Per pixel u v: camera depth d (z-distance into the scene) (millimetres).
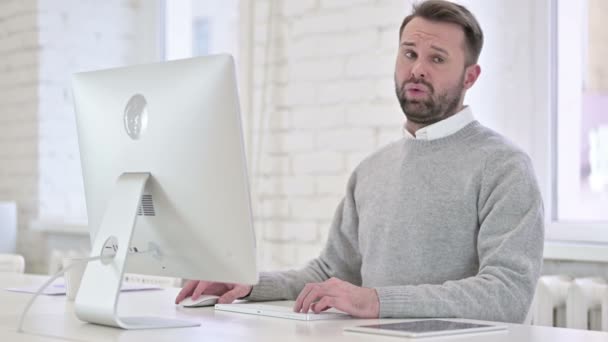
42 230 4566
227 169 1719
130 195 1814
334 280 1928
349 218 2551
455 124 2334
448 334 1633
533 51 3197
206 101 1729
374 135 3482
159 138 1807
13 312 2041
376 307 1903
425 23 2361
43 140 4605
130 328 1739
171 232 1830
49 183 4633
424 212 2303
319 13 3641
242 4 3873
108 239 1810
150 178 1833
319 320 1878
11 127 4746
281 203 3734
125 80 1884
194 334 1656
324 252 2586
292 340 1566
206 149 1737
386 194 2410
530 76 3203
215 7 4461
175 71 1786
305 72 3684
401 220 2340
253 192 3795
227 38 4410
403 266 2318
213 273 1801
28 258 4684
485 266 2074
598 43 3156
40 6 4586
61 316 1958
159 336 1633
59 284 2697
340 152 3572
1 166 4809
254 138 3811
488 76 3275
